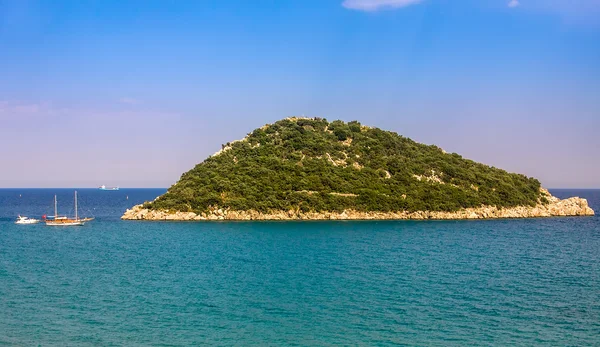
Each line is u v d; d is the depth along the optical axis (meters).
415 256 96.25
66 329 50.72
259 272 79.38
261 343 47.22
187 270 81.38
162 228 149.12
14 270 81.62
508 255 99.12
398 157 199.38
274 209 169.12
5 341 47.31
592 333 50.09
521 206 196.00
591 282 73.12
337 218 169.25
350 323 52.91
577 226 162.38
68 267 84.56
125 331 50.22
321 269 81.94
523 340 48.16
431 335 49.38
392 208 174.50
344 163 191.50
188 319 54.09
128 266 85.38
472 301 61.62
